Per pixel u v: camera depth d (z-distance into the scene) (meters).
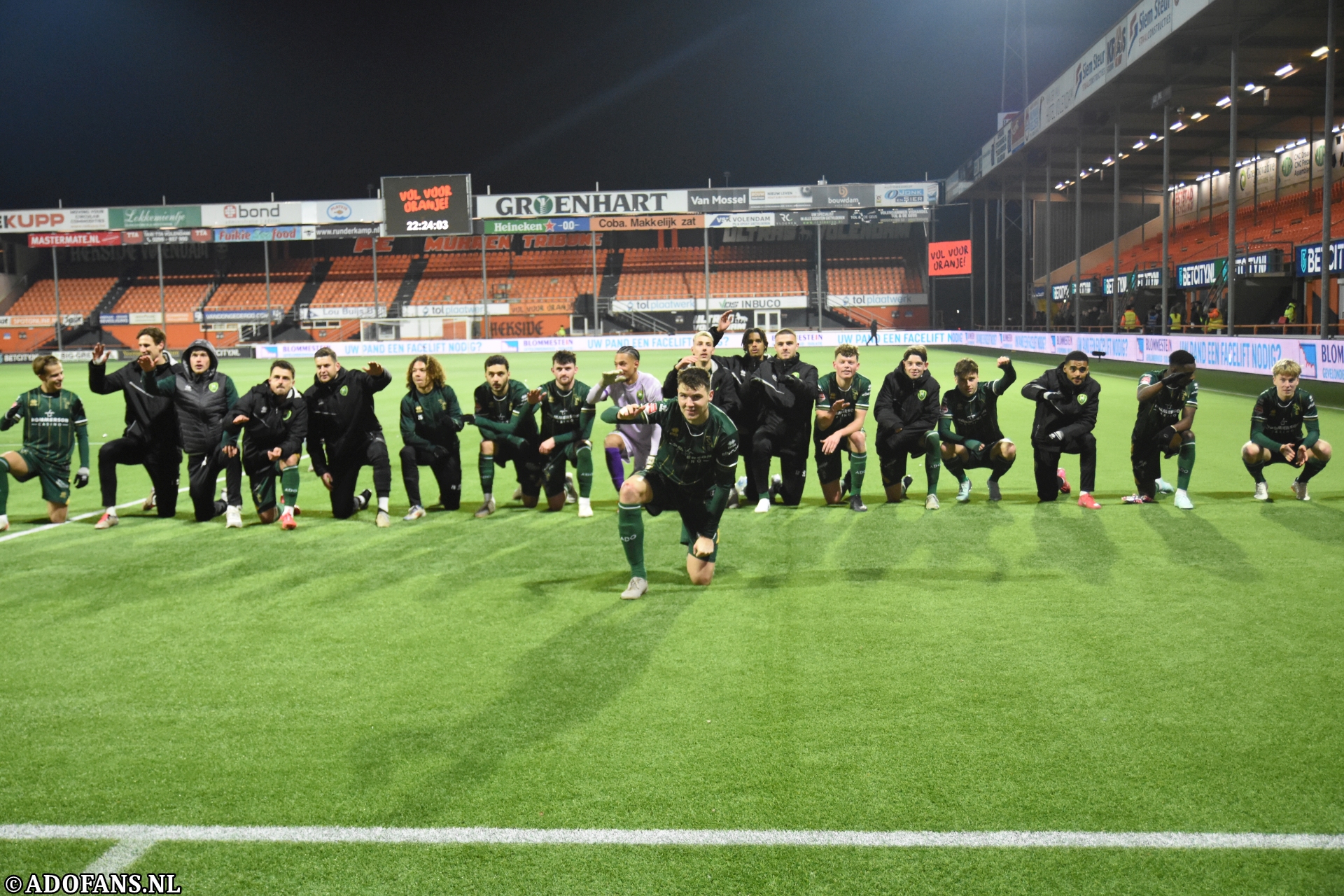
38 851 2.71
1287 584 5.19
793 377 7.55
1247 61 20.73
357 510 8.05
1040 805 2.86
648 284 52.41
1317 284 24.22
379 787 3.04
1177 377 7.20
